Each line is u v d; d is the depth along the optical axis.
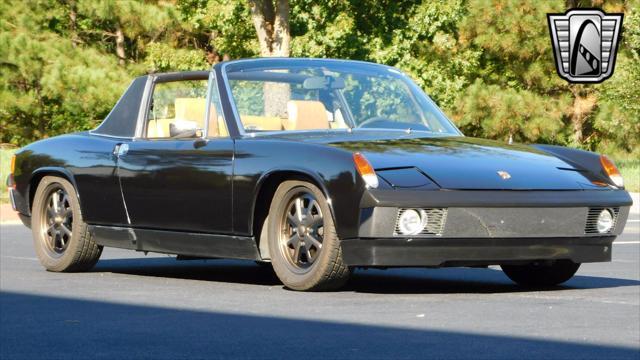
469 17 82.19
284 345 10.56
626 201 14.81
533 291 15.13
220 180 15.26
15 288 15.57
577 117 86.12
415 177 13.88
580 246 14.48
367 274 17.83
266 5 61.97
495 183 14.04
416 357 9.86
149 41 80.88
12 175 18.70
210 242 15.59
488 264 14.23
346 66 16.95
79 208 17.58
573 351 10.12
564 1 82.38
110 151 17.05
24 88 76.44
